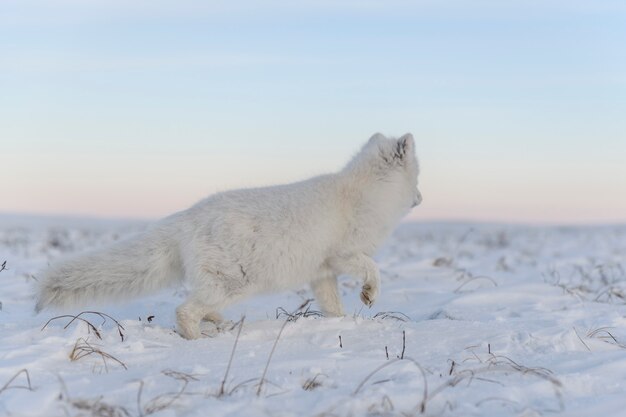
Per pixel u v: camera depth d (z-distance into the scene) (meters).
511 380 4.91
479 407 4.33
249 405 4.19
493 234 31.27
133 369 5.05
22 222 40.69
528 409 4.19
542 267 13.56
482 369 5.07
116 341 5.82
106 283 6.32
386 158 7.08
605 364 5.25
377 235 6.92
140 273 6.34
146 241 6.36
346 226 6.73
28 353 5.28
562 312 7.63
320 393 4.51
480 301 8.70
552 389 4.70
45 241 17.95
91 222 41.97
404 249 19.52
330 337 6.02
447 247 20.91
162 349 5.62
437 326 6.53
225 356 5.45
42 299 6.21
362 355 5.58
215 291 6.19
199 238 6.22
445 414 4.23
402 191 7.17
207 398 4.41
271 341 5.98
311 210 6.47
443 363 5.36
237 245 6.17
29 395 4.16
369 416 4.19
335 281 7.10
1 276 10.49
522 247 21.31
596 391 4.73
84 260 6.26
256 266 6.24
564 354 5.64
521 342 6.00
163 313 7.44
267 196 6.43
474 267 13.30
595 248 20.08
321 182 6.77
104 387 4.57
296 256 6.39
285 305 8.59
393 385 4.66
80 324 5.93
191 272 6.22
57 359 5.23
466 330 6.38
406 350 5.78
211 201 6.41
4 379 4.66
